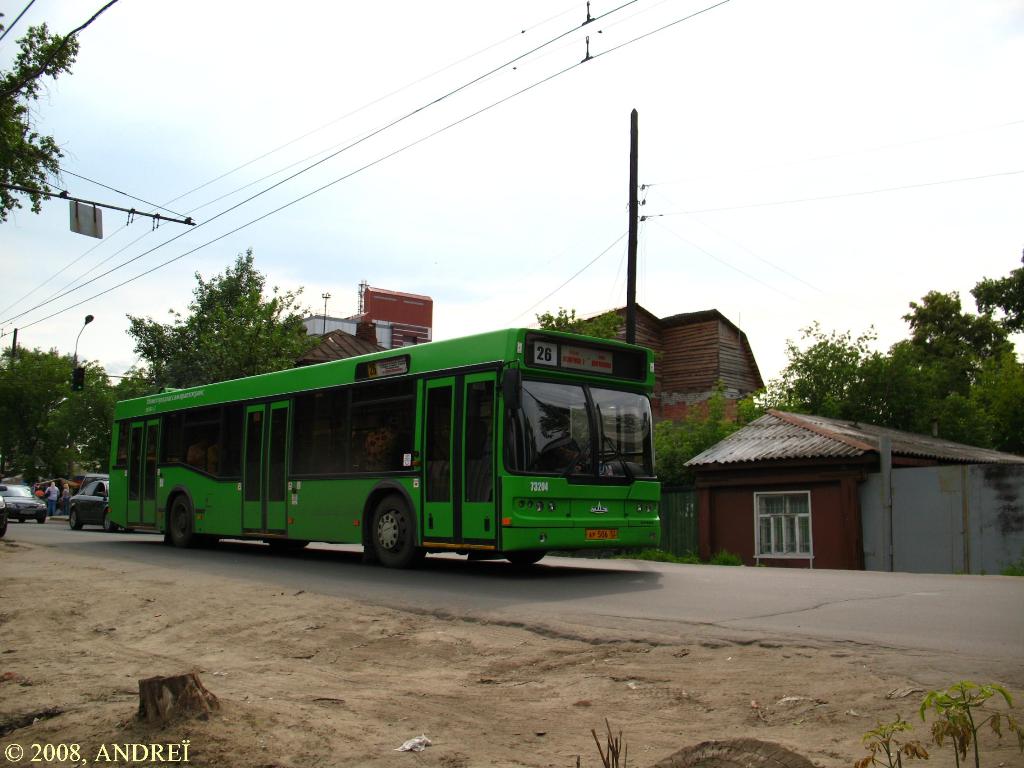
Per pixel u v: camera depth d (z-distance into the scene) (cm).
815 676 590
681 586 1064
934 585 1032
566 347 1234
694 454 2814
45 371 6144
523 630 808
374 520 1381
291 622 884
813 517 2231
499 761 471
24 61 2231
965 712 376
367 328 4731
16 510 3684
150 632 884
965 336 4844
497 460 1168
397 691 626
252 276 4556
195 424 1852
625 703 574
